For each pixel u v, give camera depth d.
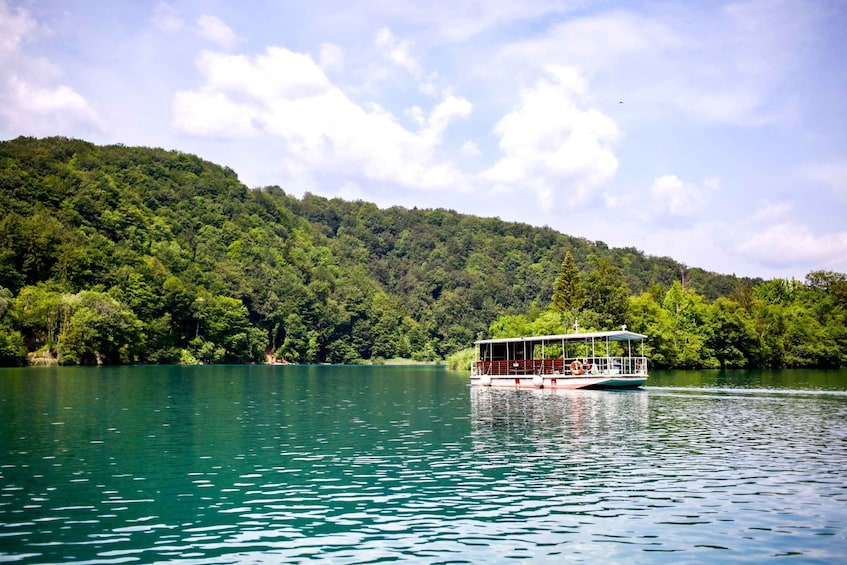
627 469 25.03
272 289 186.75
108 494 20.88
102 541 16.38
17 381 69.44
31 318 111.69
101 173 189.88
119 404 47.03
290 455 27.81
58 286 122.38
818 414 42.78
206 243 198.00
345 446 30.22
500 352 80.75
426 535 17.03
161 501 20.11
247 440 31.72
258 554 15.56
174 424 36.94
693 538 16.89
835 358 127.00
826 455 27.92
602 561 15.27
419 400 54.66
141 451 28.36
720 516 18.80
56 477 23.16
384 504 19.95
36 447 28.86
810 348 125.25
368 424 38.12
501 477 23.66
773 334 126.06
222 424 37.47
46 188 152.38
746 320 122.62
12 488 21.52
